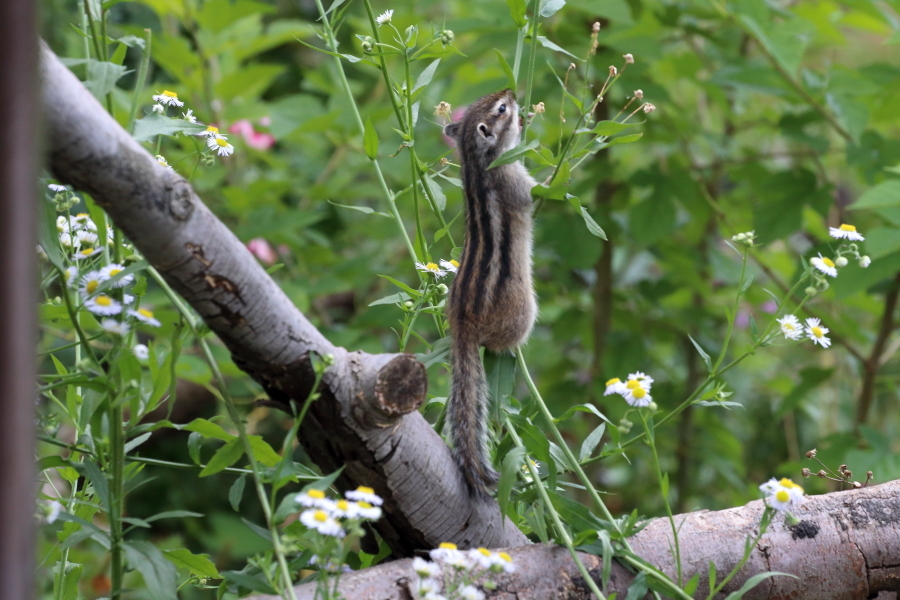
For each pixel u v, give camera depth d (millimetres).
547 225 10539
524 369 6020
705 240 12172
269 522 4184
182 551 4691
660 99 9844
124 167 3846
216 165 11391
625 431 4984
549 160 5324
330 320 12352
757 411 13914
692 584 4539
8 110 2439
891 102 9328
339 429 4648
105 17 5059
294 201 13742
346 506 3986
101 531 4402
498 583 4688
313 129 10203
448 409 5855
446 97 11844
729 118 11180
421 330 11102
